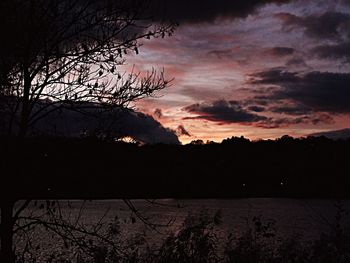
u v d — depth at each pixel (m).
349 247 5.91
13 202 6.17
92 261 6.34
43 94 6.37
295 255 6.05
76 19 6.16
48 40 6.12
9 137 6.23
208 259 6.22
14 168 6.23
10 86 6.12
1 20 5.86
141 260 6.23
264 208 81.62
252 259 6.11
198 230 6.27
